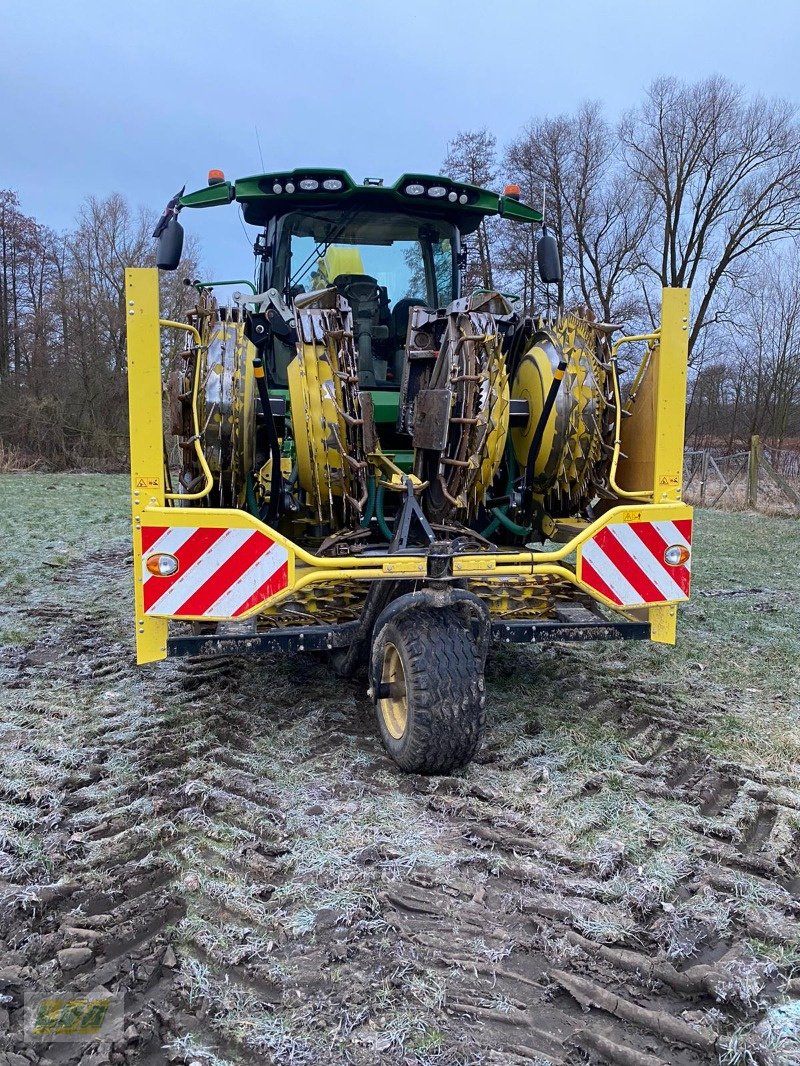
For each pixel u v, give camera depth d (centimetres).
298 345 351
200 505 399
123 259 2820
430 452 390
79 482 1912
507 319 411
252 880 264
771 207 2534
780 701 433
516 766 351
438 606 330
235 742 374
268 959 227
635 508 363
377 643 332
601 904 254
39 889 254
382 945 233
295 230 484
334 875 265
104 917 243
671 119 2555
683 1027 204
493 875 270
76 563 824
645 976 224
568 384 405
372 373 488
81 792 322
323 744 373
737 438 2553
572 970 226
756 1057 196
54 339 2792
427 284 500
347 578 323
